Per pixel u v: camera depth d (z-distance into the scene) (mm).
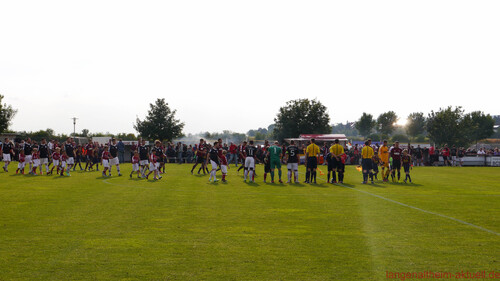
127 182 18844
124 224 9234
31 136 68125
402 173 26906
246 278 5793
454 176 24922
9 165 30828
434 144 68688
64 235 8156
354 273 6035
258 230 8727
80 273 5945
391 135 127688
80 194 14336
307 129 80188
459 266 6383
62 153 22438
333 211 11125
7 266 6234
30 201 12594
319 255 6914
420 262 6570
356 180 21438
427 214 10742
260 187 17250
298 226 9148
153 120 54688
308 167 19453
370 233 8508
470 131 81312
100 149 34188
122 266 6270
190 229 8781
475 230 8828
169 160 39375
